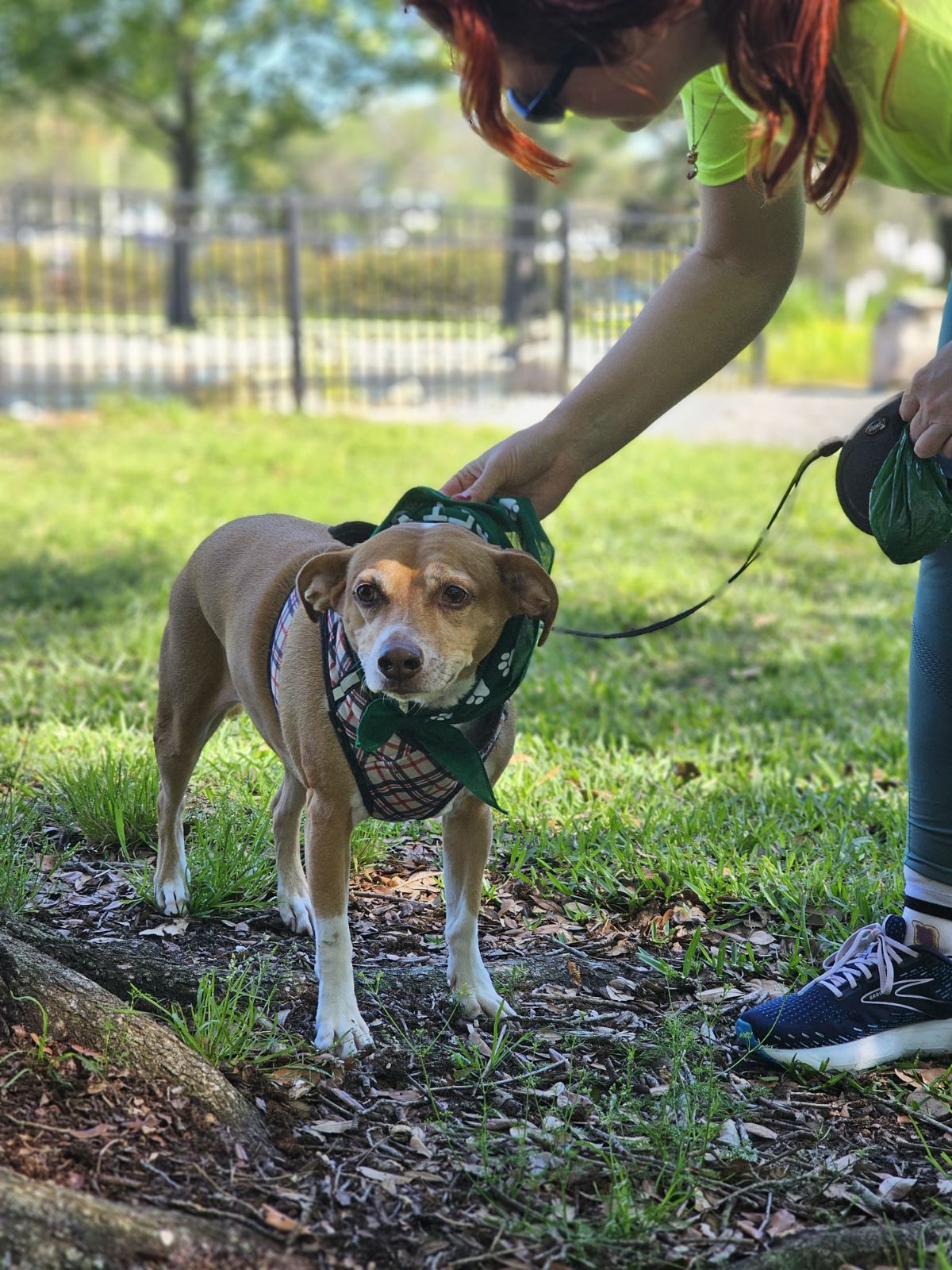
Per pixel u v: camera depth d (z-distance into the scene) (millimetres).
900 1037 3051
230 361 16453
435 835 4191
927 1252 2352
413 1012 3143
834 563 8492
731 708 5613
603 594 7492
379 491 10062
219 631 3434
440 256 19594
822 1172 2617
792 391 19047
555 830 4180
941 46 2104
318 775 2936
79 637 6176
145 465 11008
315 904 2975
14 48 27359
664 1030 3117
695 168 2994
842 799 4480
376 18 28188
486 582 2773
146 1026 2705
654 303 3150
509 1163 2586
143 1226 2172
